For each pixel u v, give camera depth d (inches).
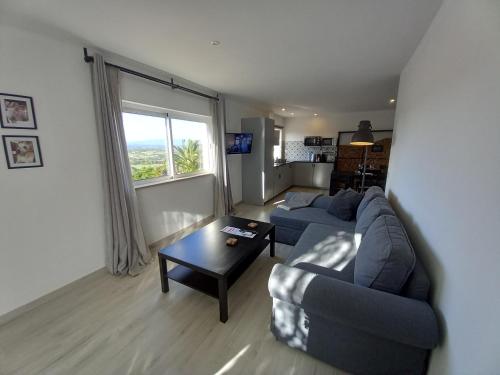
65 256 79.7
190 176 139.7
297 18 60.9
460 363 32.5
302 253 75.3
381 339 45.5
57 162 75.4
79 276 84.2
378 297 44.0
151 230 113.9
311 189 258.8
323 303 46.0
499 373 24.3
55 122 73.9
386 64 95.7
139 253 97.4
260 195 192.7
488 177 28.8
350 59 90.5
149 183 114.6
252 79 118.4
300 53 84.4
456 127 40.5
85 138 82.3
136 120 106.9
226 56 87.4
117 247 89.8
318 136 261.7
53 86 72.6
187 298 76.7
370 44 76.7
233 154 180.5
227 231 92.3
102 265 91.2
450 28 47.0
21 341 60.4
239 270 82.7
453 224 39.2
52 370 53.0
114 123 86.7
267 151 191.9
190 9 56.6
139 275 90.4
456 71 42.2
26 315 69.0
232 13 58.5
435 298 45.0
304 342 54.1
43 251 74.1
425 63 65.9
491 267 26.9
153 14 58.9
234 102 177.0
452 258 38.7
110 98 85.4
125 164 92.7
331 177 218.8
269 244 112.7
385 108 210.8
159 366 53.8
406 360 44.8
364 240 63.4
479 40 33.5
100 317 68.4
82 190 82.8
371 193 101.8
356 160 244.4
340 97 162.9
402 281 45.8
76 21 62.0
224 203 163.8
